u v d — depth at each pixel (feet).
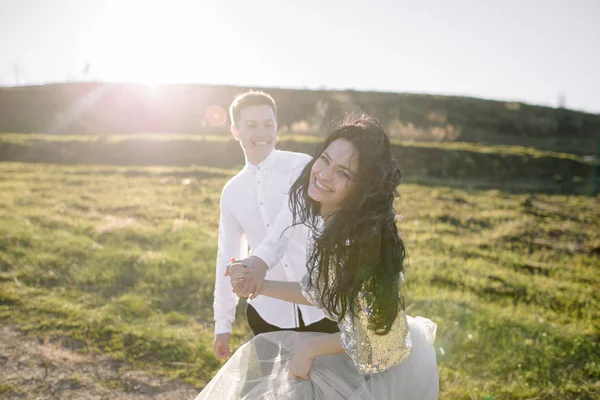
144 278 18.75
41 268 19.03
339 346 6.43
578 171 70.49
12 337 13.70
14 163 49.06
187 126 93.35
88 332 14.28
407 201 40.37
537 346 15.60
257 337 7.56
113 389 11.80
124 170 45.52
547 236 34.45
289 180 9.20
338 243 5.92
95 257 20.57
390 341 6.14
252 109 9.10
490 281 22.53
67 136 61.21
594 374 14.38
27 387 11.55
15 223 24.76
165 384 12.21
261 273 7.61
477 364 14.29
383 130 6.10
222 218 9.71
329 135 6.24
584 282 24.99
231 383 7.22
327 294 6.24
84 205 30.89
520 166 67.56
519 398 12.73
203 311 16.52
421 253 26.20
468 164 64.64
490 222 36.60
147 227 26.30
